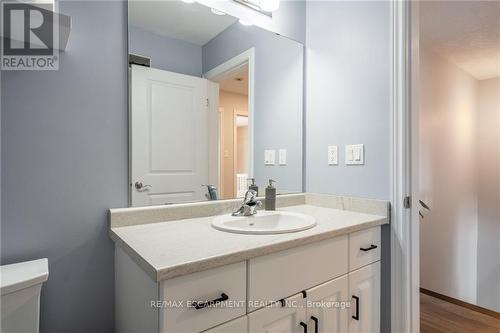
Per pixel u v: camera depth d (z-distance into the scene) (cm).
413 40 135
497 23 218
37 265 92
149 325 79
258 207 151
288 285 96
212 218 134
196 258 77
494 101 331
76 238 107
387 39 138
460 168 312
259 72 164
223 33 150
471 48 264
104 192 113
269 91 167
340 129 159
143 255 80
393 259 136
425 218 271
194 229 112
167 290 72
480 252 334
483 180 334
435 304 243
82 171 108
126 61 119
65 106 105
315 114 174
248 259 86
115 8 117
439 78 279
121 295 106
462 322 212
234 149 156
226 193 153
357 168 151
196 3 142
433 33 234
